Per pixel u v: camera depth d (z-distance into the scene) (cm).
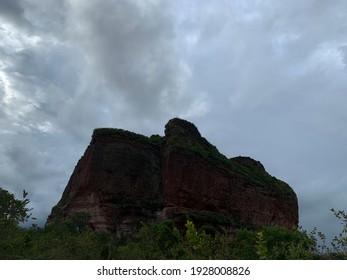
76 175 9575
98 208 7594
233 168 9269
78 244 1767
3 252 1430
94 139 8769
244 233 1914
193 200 7938
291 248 1116
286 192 10962
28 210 1459
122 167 8319
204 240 1181
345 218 927
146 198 8131
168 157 8344
